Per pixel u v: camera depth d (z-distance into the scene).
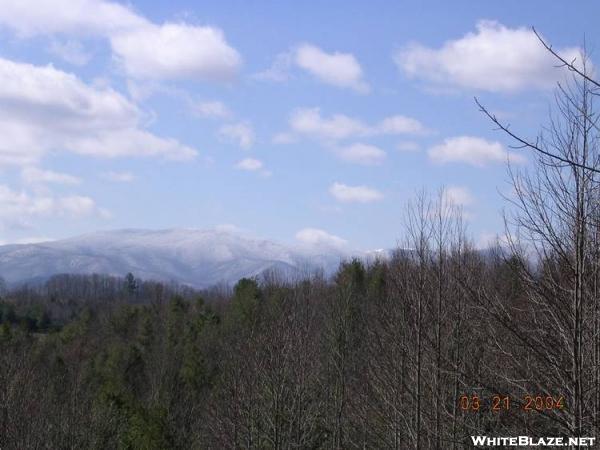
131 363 46.50
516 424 11.19
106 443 32.88
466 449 15.13
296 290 35.41
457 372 12.48
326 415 30.06
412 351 18.19
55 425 31.86
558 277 9.48
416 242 18.77
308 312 31.47
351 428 26.83
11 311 70.62
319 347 30.55
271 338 27.48
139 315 60.62
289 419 27.00
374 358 22.34
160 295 85.19
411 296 18.61
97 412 33.94
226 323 47.78
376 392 21.59
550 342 9.35
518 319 10.18
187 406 40.66
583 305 9.12
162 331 56.19
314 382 29.78
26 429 29.84
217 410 31.78
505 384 12.61
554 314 9.22
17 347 45.62
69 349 53.31
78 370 44.50
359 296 35.12
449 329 17.22
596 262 9.02
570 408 9.27
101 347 54.34
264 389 27.47
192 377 42.75
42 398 33.03
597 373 9.05
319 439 29.72
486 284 13.93
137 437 33.22
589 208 8.92
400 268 20.00
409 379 18.88
